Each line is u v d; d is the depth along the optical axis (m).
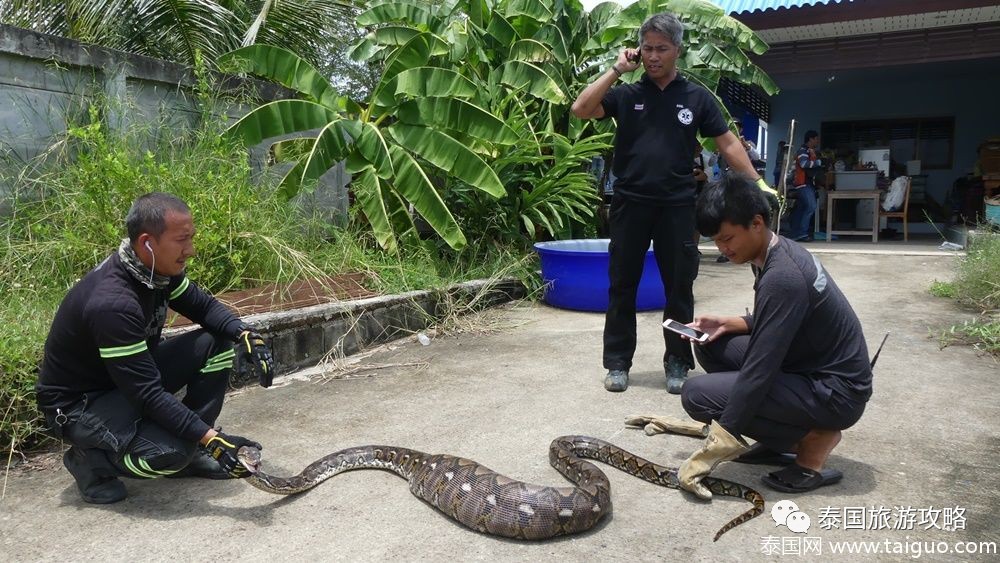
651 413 4.37
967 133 15.43
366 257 7.34
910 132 16.00
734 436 3.18
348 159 7.49
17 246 5.21
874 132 16.30
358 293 6.40
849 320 3.20
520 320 7.17
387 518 3.10
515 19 9.34
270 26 10.40
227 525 3.04
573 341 6.25
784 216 13.86
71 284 5.14
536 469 3.55
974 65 13.86
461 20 9.65
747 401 3.11
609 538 2.91
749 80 10.07
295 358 5.34
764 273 3.13
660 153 4.50
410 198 7.33
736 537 2.90
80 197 5.48
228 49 9.72
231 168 6.52
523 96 9.16
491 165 8.28
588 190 9.12
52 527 3.02
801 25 11.34
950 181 15.77
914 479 3.40
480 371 5.32
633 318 4.82
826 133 16.62
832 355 3.17
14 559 2.77
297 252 6.54
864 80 15.55
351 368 5.41
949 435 3.94
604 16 9.98
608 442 3.82
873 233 13.64
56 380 3.11
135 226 2.96
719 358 3.72
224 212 5.96
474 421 4.25
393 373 5.29
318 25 10.82
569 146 8.48
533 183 8.77
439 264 7.98
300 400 4.68
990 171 14.20
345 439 3.98
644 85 4.57
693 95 4.50
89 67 6.27
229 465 2.97
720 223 3.12
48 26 8.58
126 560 2.77
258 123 7.03
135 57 6.60
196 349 3.42
